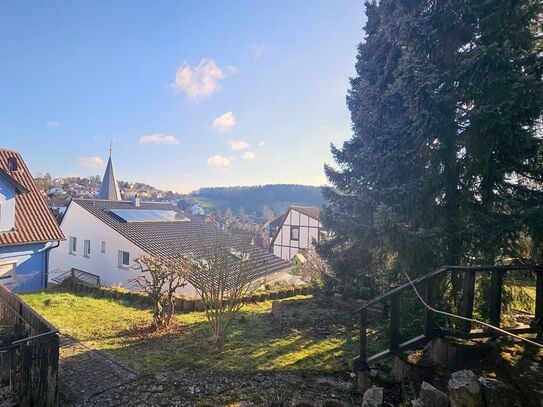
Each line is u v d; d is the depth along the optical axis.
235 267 7.65
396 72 5.81
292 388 4.61
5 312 5.89
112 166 34.59
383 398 4.05
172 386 4.74
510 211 5.46
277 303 8.54
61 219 22.81
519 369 3.70
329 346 6.29
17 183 13.38
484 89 5.14
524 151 5.02
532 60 4.93
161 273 7.79
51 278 20.67
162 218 23.42
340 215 8.70
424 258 5.50
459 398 3.16
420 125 5.50
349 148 8.85
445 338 4.26
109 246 19.47
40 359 4.13
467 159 5.71
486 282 5.67
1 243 12.79
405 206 5.87
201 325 7.81
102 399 4.39
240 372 5.18
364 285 9.01
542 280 4.36
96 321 7.97
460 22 5.59
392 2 6.74
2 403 4.02
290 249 32.62
